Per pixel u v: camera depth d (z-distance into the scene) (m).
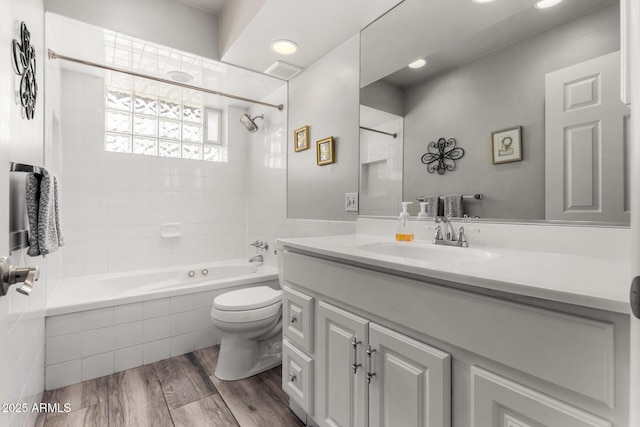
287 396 1.54
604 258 0.89
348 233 1.87
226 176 3.12
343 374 1.03
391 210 1.59
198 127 3.04
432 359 0.75
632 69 0.43
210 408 1.44
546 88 1.02
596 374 0.51
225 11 2.07
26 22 1.16
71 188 2.36
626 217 0.86
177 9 2.05
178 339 1.97
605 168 0.89
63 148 2.32
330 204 2.04
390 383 0.87
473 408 0.68
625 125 0.86
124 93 2.65
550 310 0.56
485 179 1.18
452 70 1.31
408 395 0.81
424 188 1.42
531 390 0.59
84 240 2.41
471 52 1.24
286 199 2.54
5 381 0.56
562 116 0.98
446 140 1.33
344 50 1.91
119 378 1.70
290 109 2.48
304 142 2.27
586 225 0.93
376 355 0.91
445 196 1.33
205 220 3.00
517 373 0.61
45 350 1.57
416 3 1.46
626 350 0.48
